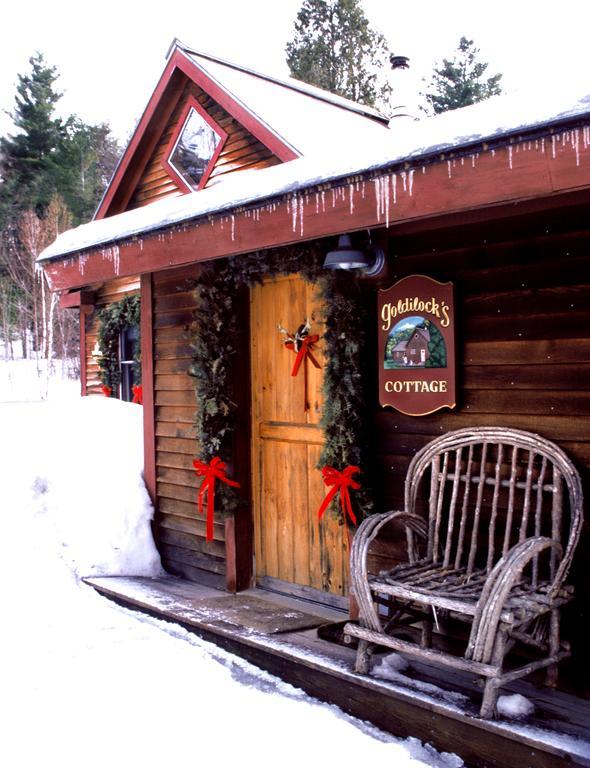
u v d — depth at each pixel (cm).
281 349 492
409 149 290
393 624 345
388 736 324
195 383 504
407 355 388
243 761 300
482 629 285
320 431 466
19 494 629
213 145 729
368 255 392
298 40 3022
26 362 3184
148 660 404
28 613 484
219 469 497
